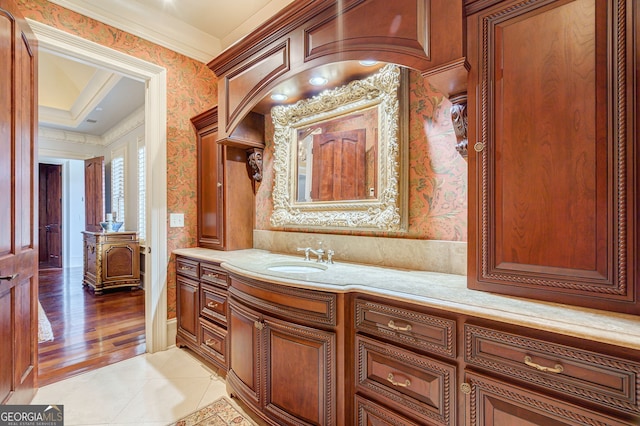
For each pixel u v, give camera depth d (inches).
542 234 40.2
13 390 63.2
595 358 31.1
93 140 233.0
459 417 40.0
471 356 39.1
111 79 140.5
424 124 63.8
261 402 60.6
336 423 51.0
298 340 54.7
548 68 39.6
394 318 46.1
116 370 86.0
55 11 79.4
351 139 75.4
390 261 68.3
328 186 80.5
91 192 213.5
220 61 85.8
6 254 60.2
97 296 164.6
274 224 92.7
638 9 33.9
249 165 102.7
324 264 72.9
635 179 34.1
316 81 75.4
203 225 107.0
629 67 34.4
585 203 37.2
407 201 65.9
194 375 83.6
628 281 34.5
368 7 55.1
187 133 107.3
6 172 60.5
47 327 118.8
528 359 35.0
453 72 46.6
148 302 98.1
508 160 42.8
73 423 63.8
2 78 59.3
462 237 58.9
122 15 91.0
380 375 47.7
